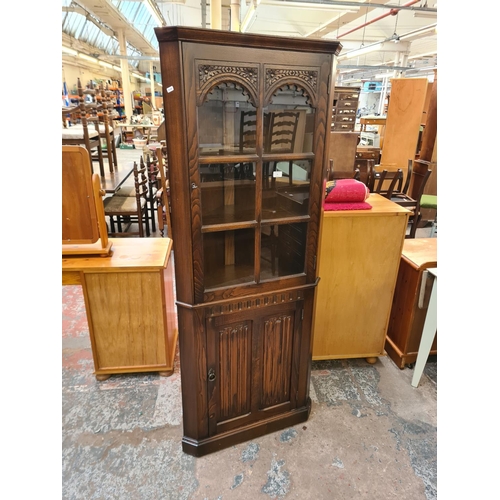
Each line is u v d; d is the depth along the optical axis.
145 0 4.75
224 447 1.52
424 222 4.38
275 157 1.19
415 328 1.96
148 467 1.44
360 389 1.88
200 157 1.09
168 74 0.99
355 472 1.44
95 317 1.77
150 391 1.84
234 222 1.23
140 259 1.75
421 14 5.77
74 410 1.71
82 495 1.33
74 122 3.77
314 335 1.94
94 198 1.66
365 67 8.42
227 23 6.66
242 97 1.12
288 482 1.39
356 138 3.75
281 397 1.59
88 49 9.80
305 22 7.02
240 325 1.37
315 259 1.40
